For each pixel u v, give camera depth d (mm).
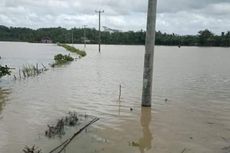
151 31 14555
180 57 65438
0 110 14188
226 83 24188
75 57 55719
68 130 11375
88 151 9508
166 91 19953
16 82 22828
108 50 97062
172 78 27016
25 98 16859
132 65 40594
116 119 13023
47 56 58719
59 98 17000
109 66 38438
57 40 192125
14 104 15398
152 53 14852
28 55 62000
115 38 192125
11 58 52188
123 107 15133
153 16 14453
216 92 19844
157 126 12164
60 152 9359
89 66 37812
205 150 9750
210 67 39656
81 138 10633
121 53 78125
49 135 10758
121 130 11609
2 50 84500
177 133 11344
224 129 11867
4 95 17656
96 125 12117
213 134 11273
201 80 25891
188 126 12188
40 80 24125
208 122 12812
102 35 191500
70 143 10141
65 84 22219
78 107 14977
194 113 14234
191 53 88688
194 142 10445
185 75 29594
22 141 10234
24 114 13516
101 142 10312
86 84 22406
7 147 9719
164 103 16250
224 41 179125
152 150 9727
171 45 190250
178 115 13836
